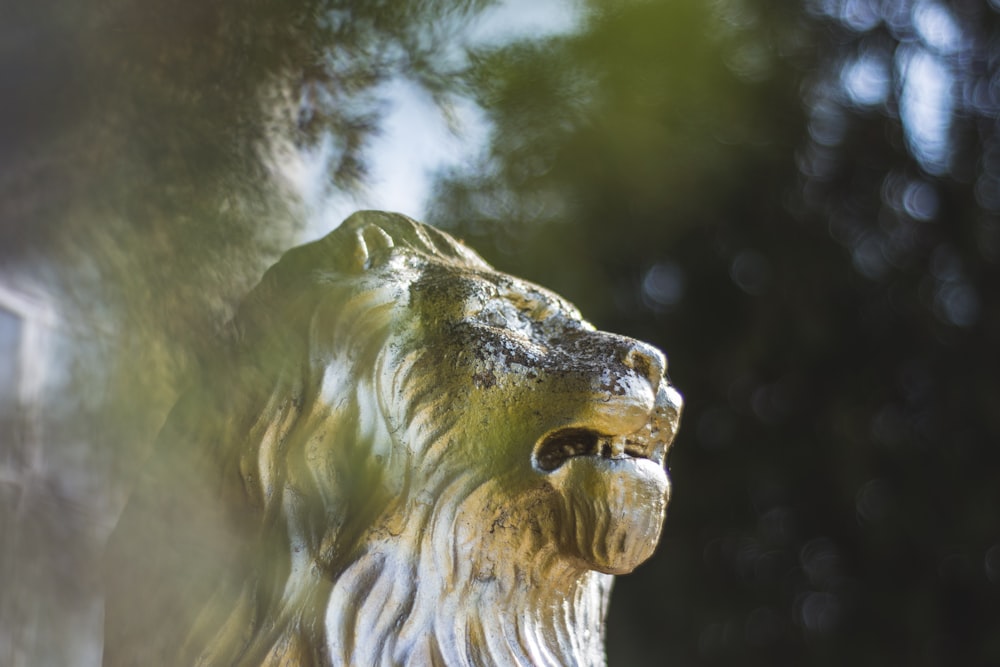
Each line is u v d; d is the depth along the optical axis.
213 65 2.08
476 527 1.89
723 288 6.71
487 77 2.75
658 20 3.88
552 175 4.50
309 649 1.80
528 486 1.88
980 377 7.07
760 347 6.79
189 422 1.96
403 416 1.88
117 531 1.97
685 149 5.58
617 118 4.45
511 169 3.32
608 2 3.52
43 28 1.84
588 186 4.98
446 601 1.87
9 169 1.89
